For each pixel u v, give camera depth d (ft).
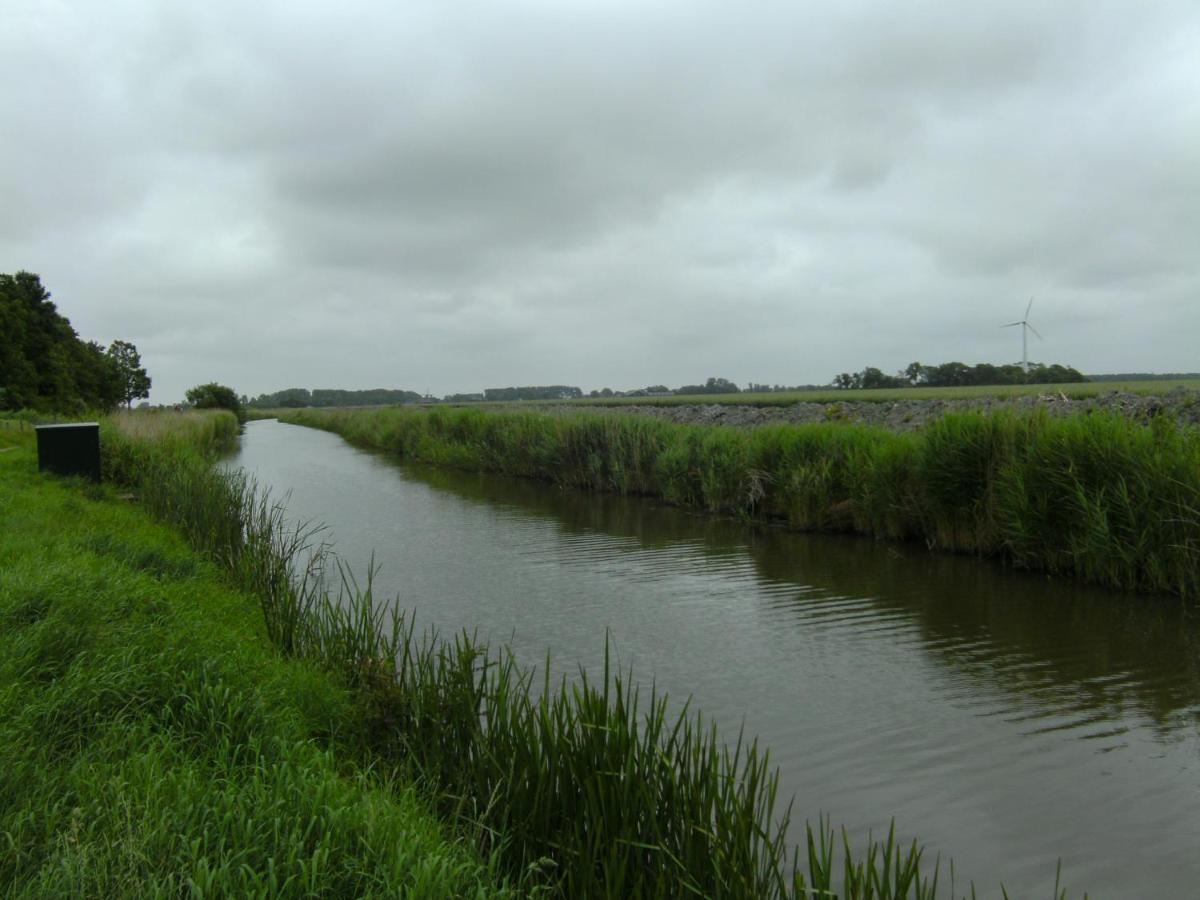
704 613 36.45
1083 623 33.65
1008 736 23.39
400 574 44.60
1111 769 21.34
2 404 140.15
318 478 98.89
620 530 58.90
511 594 40.06
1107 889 16.37
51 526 33.24
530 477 96.63
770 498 61.05
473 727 18.30
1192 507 35.91
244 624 26.05
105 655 17.83
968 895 16.14
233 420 220.23
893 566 45.06
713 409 118.62
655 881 13.53
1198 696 25.91
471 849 13.87
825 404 111.45
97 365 240.53
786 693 26.86
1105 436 39.96
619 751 14.70
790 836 18.22
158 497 48.73
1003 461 44.83
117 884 10.78
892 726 24.16
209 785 13.70
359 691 21.15
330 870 12.01
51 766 13.85
